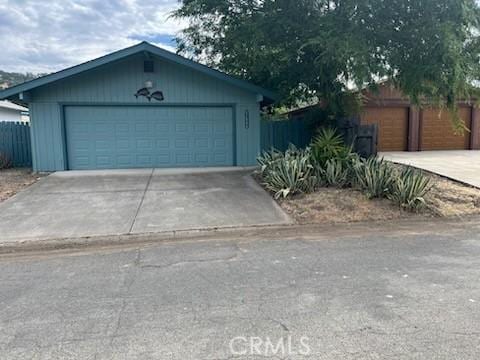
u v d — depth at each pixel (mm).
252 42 10766
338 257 4836
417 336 2941
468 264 4535
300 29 10594
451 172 10719
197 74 12078
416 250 5105
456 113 10375
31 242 5680
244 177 10438
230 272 4340
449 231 6090
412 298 3602
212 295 3721
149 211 7219
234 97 12375
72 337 2980
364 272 4289
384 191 7582
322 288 3855
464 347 2791
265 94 11930
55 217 6855
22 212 7168
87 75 11461
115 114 11797
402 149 17859
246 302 3555
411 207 7156
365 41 9266
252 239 5746
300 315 3291
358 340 2893
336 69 10609
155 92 11875
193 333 3018
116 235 5957
